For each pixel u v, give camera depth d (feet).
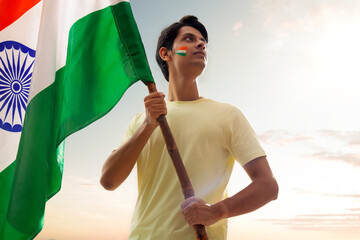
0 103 7.67
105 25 7.27
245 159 6.23
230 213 5.65
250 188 5.93
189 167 6.19
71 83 7.06
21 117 7.80
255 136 6.49
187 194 5.68
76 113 6.89
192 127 6.49
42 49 6.95
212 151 6.31
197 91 7.11
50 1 7.12
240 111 6.71
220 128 6.44
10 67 7.84
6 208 7.18
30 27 8.05
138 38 7.10
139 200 6.45
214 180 6.18
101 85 6.99
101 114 6.86
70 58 7.16
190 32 7.17
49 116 6.73
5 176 7.40
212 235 5.89
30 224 6.28
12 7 8.04
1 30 7.89
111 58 7.09
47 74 6.86
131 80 6.87
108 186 6.49
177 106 6.89
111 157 6.54
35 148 6.55
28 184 6.41
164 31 7.53
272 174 6.20
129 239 6.25
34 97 6.75
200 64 6.95
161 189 6.23
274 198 6.03
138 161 6.69
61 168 6.81
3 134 7.57
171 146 5.98
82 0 7.43
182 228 5.86
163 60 7.57
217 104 6.81
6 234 6.75
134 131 7.00
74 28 7.32
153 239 5.93
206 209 5.49
